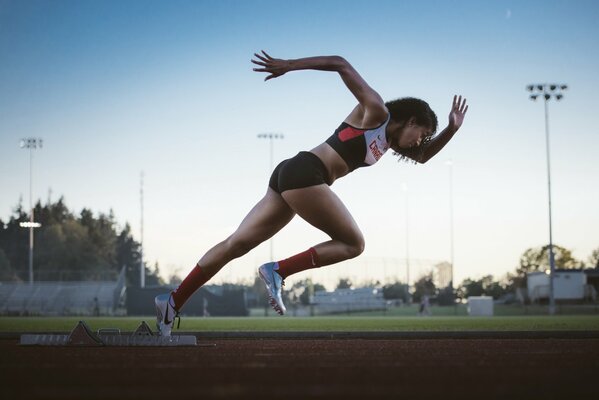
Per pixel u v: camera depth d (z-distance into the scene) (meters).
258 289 58.91
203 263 6.37
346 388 3.62
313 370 4.51
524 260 102.31
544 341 8.67
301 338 11.03
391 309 57.31
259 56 5.48
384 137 5.72
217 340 9.85
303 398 3.27
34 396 3.36
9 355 5.76
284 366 4.79
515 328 15.66
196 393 3.43
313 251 5.91
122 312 48.47
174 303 6.69
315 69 5.57
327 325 19.27
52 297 54.69
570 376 4.17
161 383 3.85
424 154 6.36
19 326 19.52
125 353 5.98
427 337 10.92
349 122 5.68
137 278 105.88
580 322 21.23
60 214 103.88
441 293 60.94
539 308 52.56
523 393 3.45
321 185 5.60
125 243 110.50
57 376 4.21
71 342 6.93
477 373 4.33
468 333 10.84
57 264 88.44
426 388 3.62
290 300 52.22
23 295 54.78
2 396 3.36
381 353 6.13
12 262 89.94
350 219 5.79
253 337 11.21
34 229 91.25
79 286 55.44
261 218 6.01
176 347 6.78
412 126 5.81
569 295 60.41
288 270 5.97
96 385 3.77
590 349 6.77
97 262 90.25
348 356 5.73
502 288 84.62
